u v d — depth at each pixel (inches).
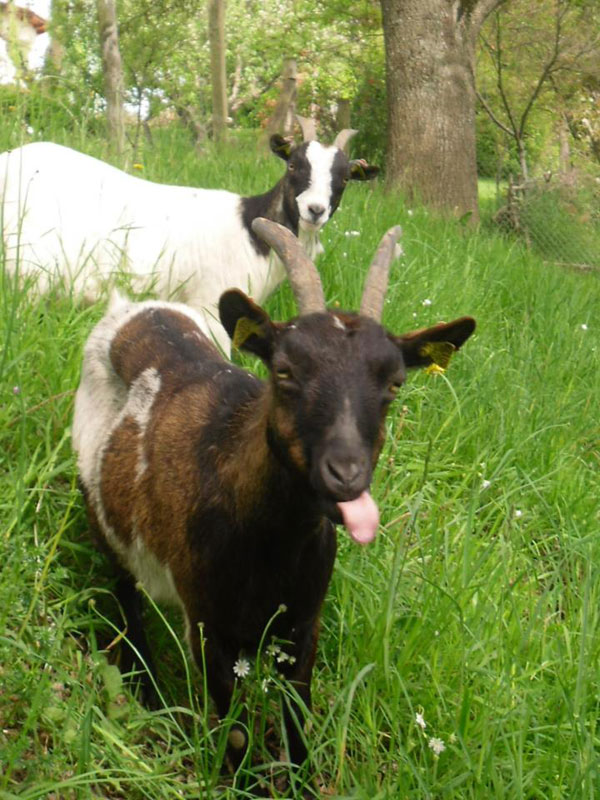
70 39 234.1
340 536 109.1
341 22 483.2
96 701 93.9
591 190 346.9
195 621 92.1
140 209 138.4
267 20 479.8
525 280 189.6
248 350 89.8
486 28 424.8
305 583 90.9
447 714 95.2
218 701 92.1
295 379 85.0
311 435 84.0
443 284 165.9
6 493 101.2
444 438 133.4
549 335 168.2
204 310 139.3
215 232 140.4
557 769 94.3
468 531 107.6
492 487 127.4
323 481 82.5
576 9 420.8
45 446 107.7
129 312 108.3
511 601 105.5
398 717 97.2
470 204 313.7
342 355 85.0
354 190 227.3
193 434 93.5
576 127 487.2
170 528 92.6
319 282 91.3
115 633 102.6
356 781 90.2
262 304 145.6
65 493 103.0
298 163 146.1
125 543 98.3
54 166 136.0
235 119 519.5
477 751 93.9
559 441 138.6
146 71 277.0
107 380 105.3
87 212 135.4
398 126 309.0
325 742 94.2
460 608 98.8
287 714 93.7
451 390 133.3
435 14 301.9
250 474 88.0
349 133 160.1
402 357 90.4
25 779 86.2
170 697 100.3
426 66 303.9
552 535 125.6
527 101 465.1
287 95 314.5
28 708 89.3
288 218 147.1
